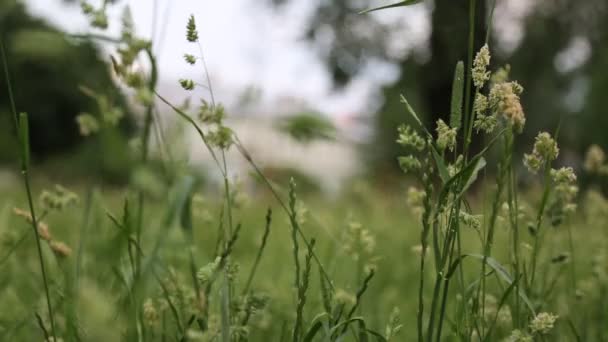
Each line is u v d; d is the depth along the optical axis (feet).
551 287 5.22
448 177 4.14
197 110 4.23
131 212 4.58
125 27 3.77
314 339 4.70
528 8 57.16
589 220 6.60
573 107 57.31
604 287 5.94
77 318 4.25
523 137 37.37
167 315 5.05
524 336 4.26
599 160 6.11
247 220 12.92
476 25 43.01
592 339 5.54
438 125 4.18
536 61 57.31
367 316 5.88
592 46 58.59
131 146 4.14
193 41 4.13
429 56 52.37
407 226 12.40
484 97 4.16
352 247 5.22
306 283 4.36
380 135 43.55
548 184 4.39
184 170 4.41
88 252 5.14
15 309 5.58
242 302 4.38
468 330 4.42
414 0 4.11
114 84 4.00
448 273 4.20
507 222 4.52
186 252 4.36
